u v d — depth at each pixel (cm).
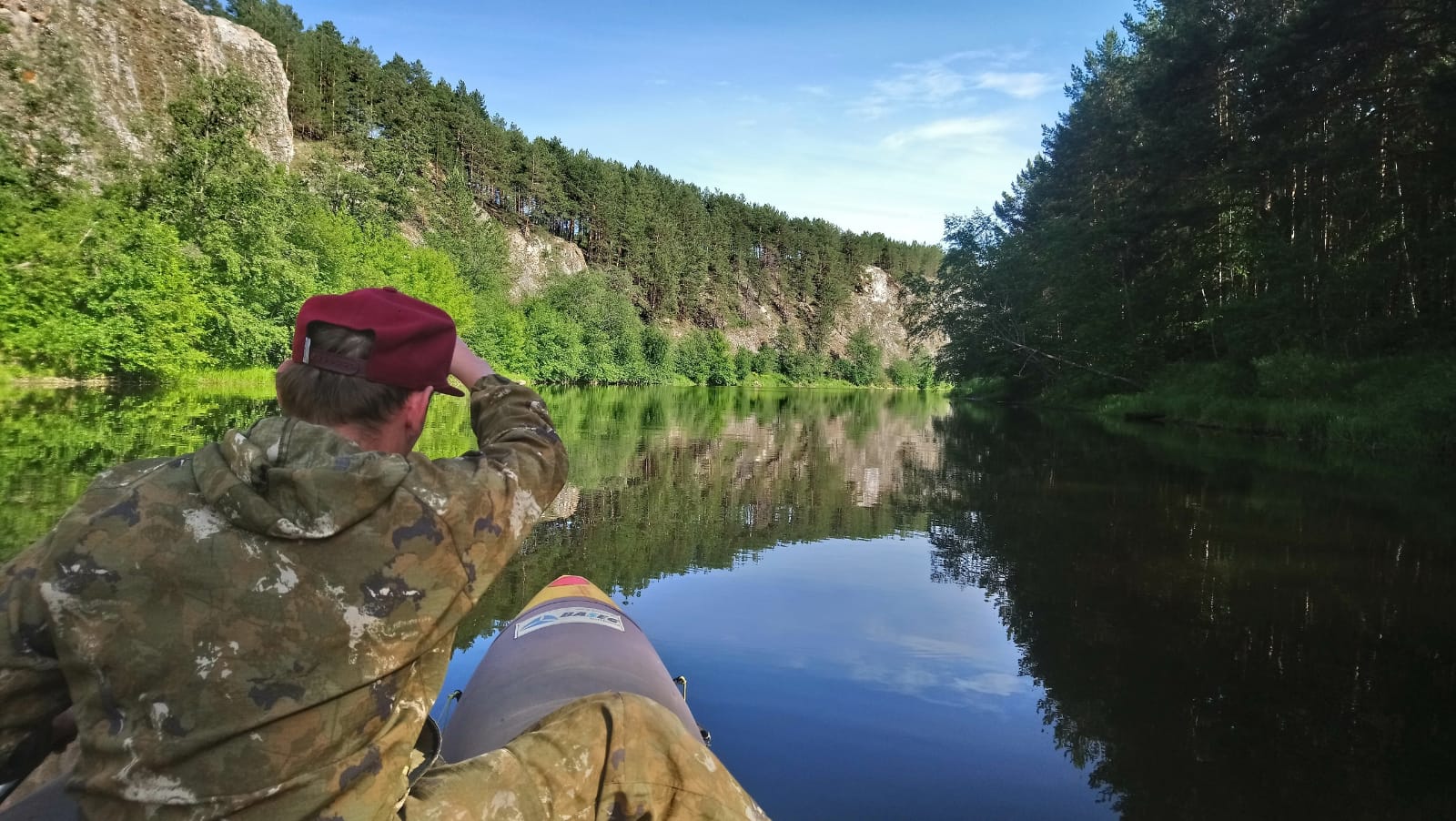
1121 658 359
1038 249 3441
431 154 6694
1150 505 755
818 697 313
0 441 792
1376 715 302
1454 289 1886
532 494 129
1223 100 2245
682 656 354
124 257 1730
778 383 8862
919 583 477
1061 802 239
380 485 110
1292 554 551
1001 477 966
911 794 243
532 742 139
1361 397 1557
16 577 102
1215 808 235
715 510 716
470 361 154
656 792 143
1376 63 1789
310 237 2920
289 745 103
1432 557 543
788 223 10519
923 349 10538
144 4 3356
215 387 1802
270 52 4344
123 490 109
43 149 1983
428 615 112
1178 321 2698
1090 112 3556
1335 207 2095
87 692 101
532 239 7394
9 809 118
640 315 8031
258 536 104
